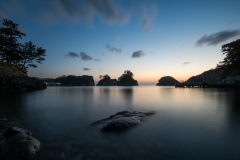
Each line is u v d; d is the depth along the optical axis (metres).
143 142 4.63
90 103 15.12
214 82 62.47
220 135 5.24
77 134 5.42
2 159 3.54
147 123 6.80
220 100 16.33
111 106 12.91
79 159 3.59
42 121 7.50
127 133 5.44
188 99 18.55
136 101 16.91
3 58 44.59
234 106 12.04
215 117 8.13
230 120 7.44
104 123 6.86
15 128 5.39
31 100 17.77
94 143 4.56
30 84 42.56
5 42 41.75
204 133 5.46
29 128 6.24
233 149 4.11
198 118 7.91
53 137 5.11
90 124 6.88
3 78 35.16
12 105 13.40
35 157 3.67
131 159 3.59
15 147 3.90
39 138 5.01
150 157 3.69
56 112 10.05
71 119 7.98
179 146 4.33
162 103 14.82
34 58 51.44
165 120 7.42
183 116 8.41
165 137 5.05
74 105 13.63
